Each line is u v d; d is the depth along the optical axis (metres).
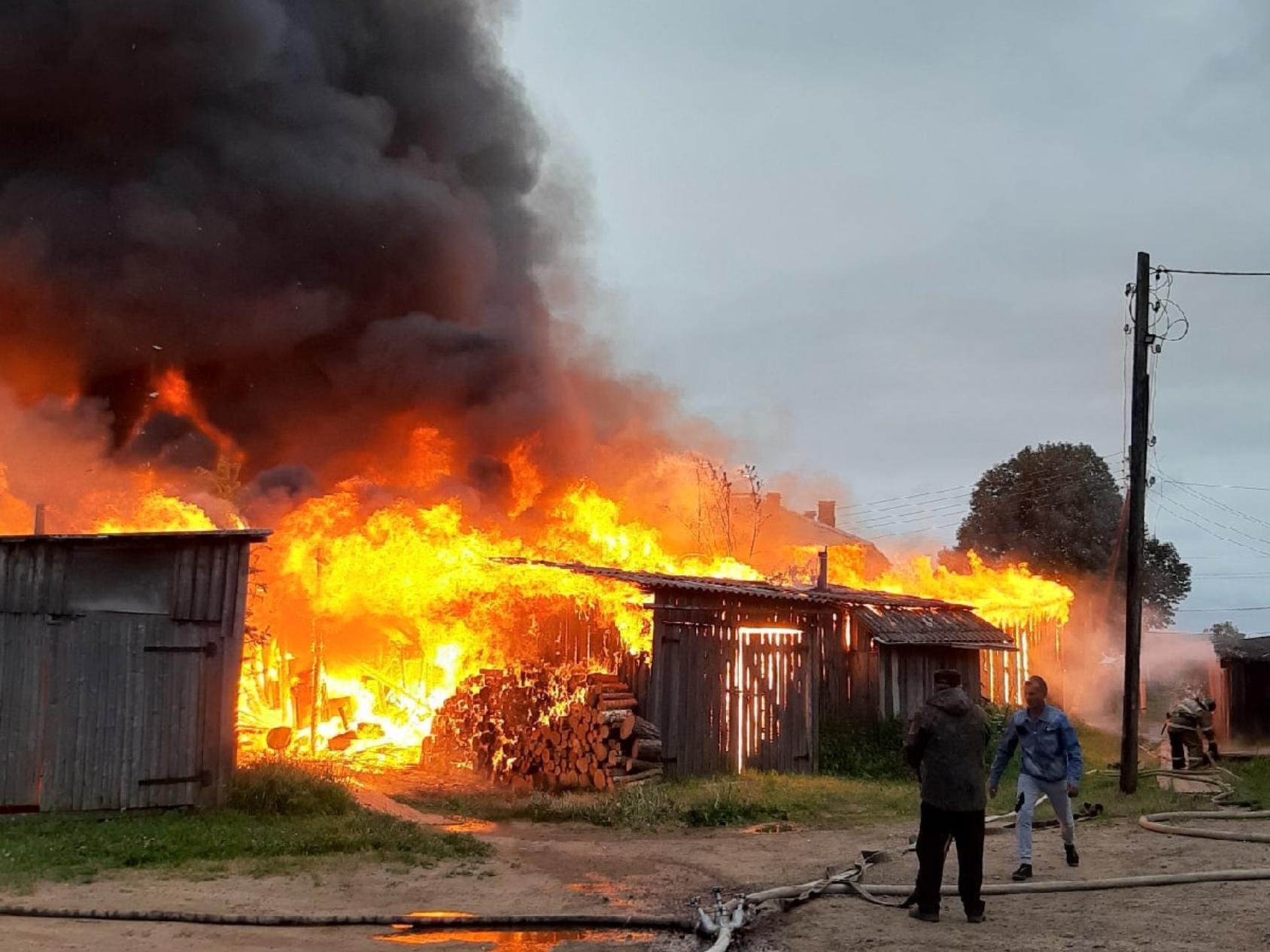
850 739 20.62
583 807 15.11
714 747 17.97
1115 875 9.77
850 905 8.86
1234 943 7.26
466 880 10.19
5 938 7.54
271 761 14.02
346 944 7.77
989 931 7.84
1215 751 20.34
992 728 21.91
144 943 7.58
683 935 8.18
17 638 12.11
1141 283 17.34
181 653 12.80
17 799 11.86
